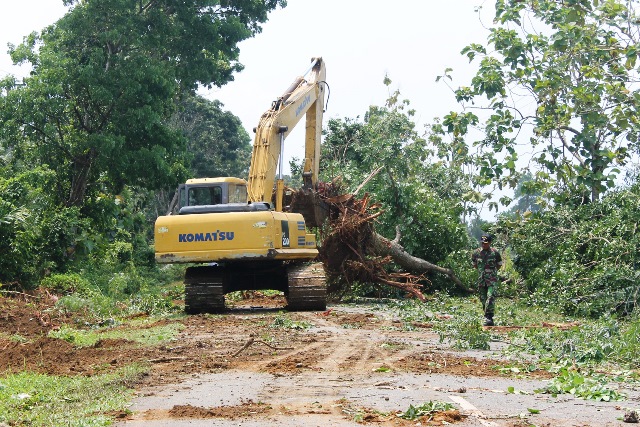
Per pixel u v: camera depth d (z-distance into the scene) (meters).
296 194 22.31
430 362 10.37
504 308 20.62
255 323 15.56
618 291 18.55
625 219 20.66
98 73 29.38
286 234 18.23
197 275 18.38
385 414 7.00
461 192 34.12
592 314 19.25
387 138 31.61
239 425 6.60
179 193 18.48
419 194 28.27
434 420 6.73
